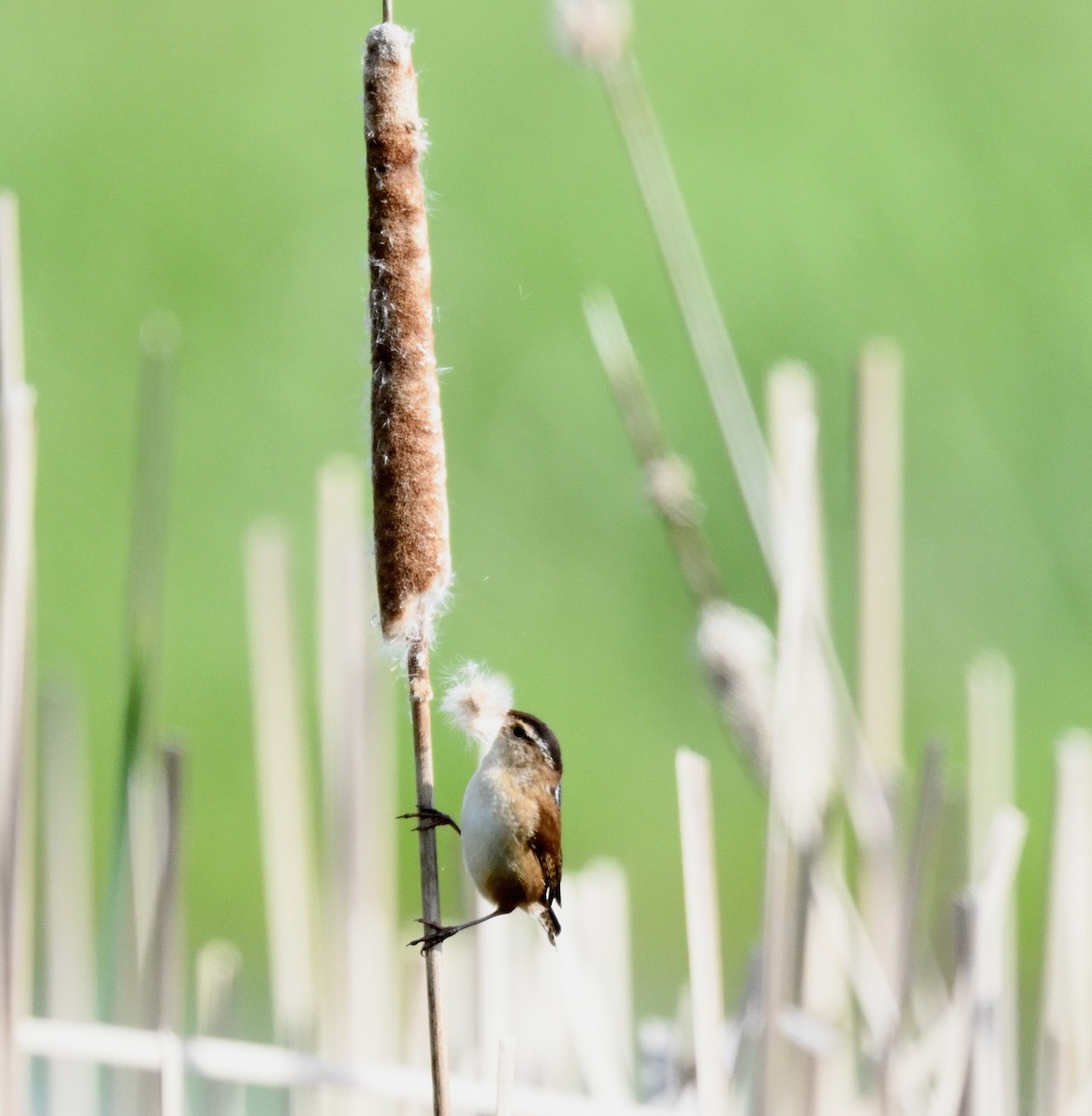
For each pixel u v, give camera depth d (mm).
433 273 16438
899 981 6348
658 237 6750
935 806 6406
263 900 12367
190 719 13617
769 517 6871
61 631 14188
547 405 15898
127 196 17000
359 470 7812
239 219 17031
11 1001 5586
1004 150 17453
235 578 14602
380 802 6824
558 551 15094
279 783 7027
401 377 4086
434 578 4164
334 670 6883
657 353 16469
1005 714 7418
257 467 15430
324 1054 6656
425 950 4246
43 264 16438
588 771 13828
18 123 17328
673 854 13266
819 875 6410
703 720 14336
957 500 15547
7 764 5613
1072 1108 6344
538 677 14242
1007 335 16375
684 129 17484
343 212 17172
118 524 14898
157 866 6297
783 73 18172
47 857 7094
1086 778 6809
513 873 5055
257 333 16219
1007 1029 6871
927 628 15000
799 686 6430
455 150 17375
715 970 5195
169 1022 5883
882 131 17625
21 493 5609
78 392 15531
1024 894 12508
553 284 16594
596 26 6660
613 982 7086
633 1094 7000
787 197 16984
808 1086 6492
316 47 18578
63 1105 6902
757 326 16438
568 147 17484
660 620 14898
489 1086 5773
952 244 16844
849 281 16609
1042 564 15328
